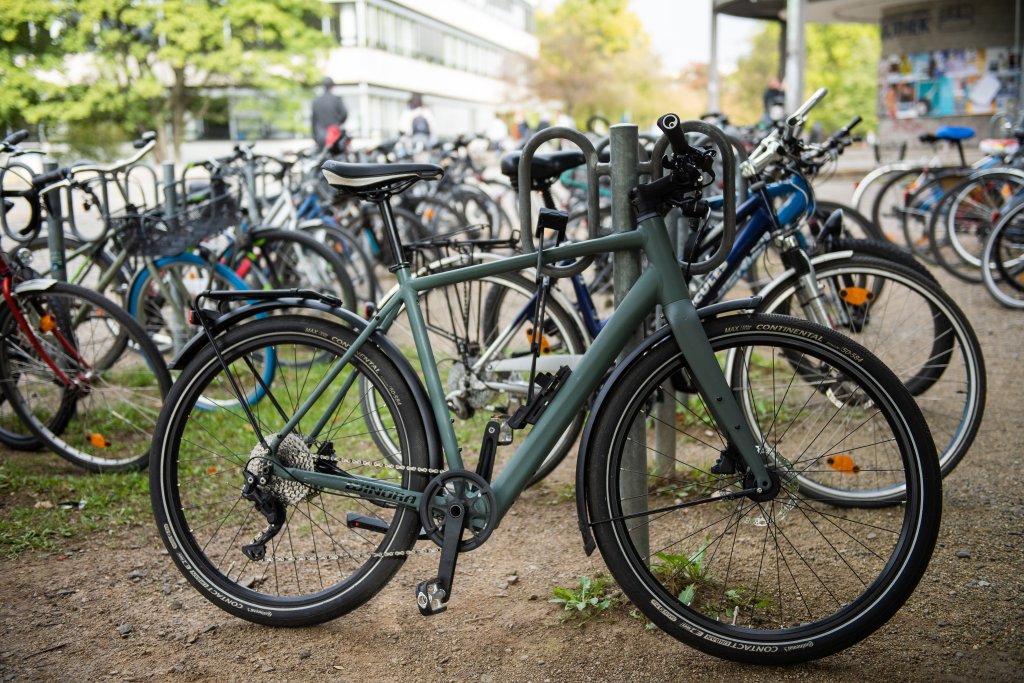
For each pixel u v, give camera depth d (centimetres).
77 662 240
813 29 4484
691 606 252
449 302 324
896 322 343
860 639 223
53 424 376
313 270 544
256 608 251
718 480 260
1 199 371
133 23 2392
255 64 2528
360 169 244
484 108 5056
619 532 230
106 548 304
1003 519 303
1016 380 451
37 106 2344
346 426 365
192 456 369
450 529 233
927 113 1742
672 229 335
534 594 268
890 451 308
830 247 345
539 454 236
